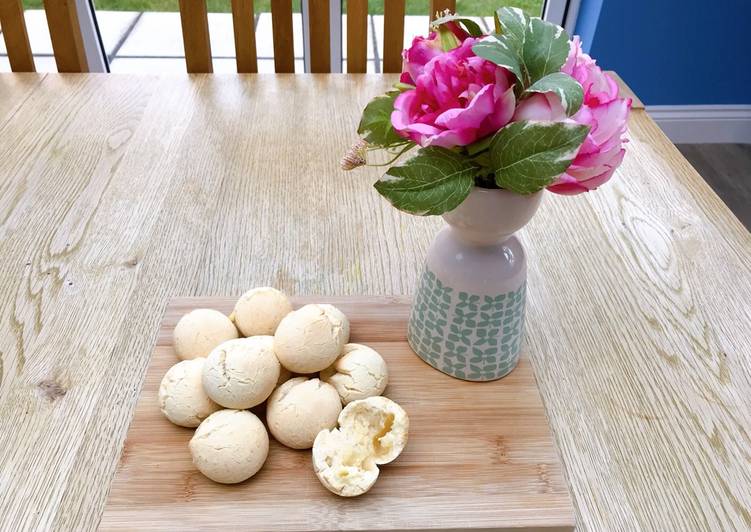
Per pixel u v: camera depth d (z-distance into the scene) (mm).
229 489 550
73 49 1241
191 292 772
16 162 971
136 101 1132
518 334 652
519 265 618
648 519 564
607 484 590
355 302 751
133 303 753
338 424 574
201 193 932
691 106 2391
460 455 589
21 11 1178
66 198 908
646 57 2217
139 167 976
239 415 553
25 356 683
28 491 563
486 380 666
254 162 998
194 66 1250
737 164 2406
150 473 560
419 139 498
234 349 565
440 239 638
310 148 1034
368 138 577
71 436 608
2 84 1164
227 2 1909
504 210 547
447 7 1228
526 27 505
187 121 1086
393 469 573
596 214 927
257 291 652
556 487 565
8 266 794
